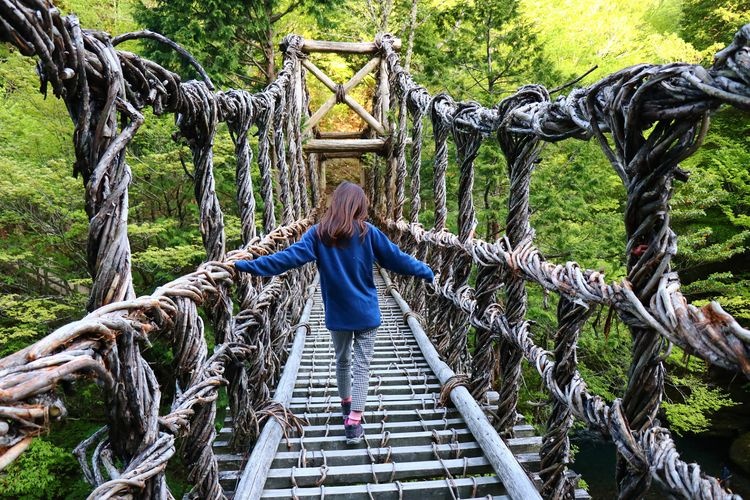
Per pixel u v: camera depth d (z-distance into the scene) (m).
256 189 7.01
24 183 5.22
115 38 0.94
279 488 1.73
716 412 7.55
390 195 6.67
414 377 2.75
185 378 1.12
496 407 2.19
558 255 5.39
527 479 1.59
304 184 5.68
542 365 1.47
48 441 5.07
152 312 0.91
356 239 1.94
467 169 2.38
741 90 0.64
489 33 6.00
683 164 6.41
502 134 1.70
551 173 5.53
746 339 0.67
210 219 1.50
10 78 5.36
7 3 0.64
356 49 6.64
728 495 0.75
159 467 0.83
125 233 0.85
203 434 1.17
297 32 8.42
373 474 1.76
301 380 2.70
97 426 5.51
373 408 2.37
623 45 7.58
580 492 1.61
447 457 1.93
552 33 7.33
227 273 1.35
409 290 4.57
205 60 6.50
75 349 0.67
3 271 6.22
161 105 1.09
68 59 0.74
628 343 5.41
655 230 0.88
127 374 0.79
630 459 0.95
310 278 5.30
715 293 7.27
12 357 0.60
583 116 1.01
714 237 6.92
